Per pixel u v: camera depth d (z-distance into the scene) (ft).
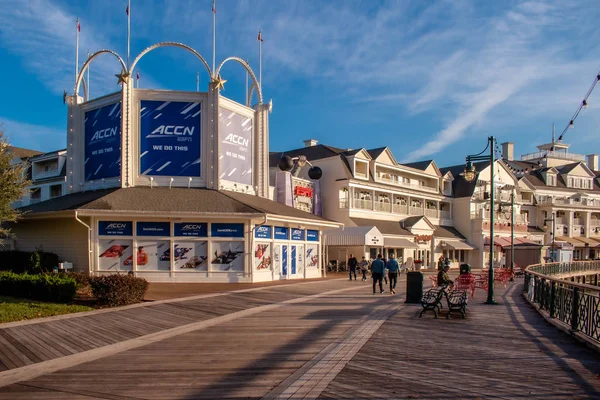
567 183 234.58
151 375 25.07
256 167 100.53
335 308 51.37
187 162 89.30
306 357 28.94
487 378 24.45
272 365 27.04
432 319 44.24
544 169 229.45
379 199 163.63
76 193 93.45
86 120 94.48
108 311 46.93
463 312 45.27
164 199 81.66
